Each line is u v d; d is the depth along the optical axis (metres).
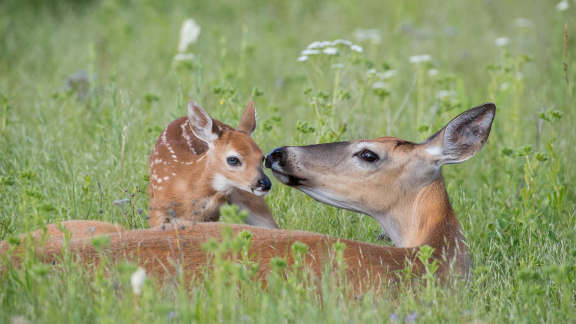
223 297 6.38
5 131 12.68
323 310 6.75
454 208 10.74
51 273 7.01
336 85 12.84
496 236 9.90
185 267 7.07
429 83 17.17
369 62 13.98
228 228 6.17
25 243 7.14
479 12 25.62
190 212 11.08
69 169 11.73
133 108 13.30
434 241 8.11
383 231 9.57
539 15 23.03
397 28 23.47
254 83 18.28
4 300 6.58
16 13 23.61
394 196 8.71
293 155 8.88
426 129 11.35
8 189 10.77
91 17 24.11
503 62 16.12
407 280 7.44
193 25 13.77
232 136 10.77
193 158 11.16
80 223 8.50
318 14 26.52
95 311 6.43
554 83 16.94
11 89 16.83
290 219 10.80
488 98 15.04
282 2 27.17
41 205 7.69
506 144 13.49
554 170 10.53
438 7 26.53
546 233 9.63
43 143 12.45
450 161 8.49
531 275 7.21
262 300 6.55
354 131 12.44
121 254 7.15
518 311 7.29
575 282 8.22
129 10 25.52
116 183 11.16
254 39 22.77
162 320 5.92
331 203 9.00
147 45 21.11
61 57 20.19
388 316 6.78
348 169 8.73
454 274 7.64
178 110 13.07
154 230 7.77
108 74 18.06
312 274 6.98
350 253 7.51
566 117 14.07
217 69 17.98
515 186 11.77
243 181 10.64
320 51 13.34
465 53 21.20
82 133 13.67
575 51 18.83
